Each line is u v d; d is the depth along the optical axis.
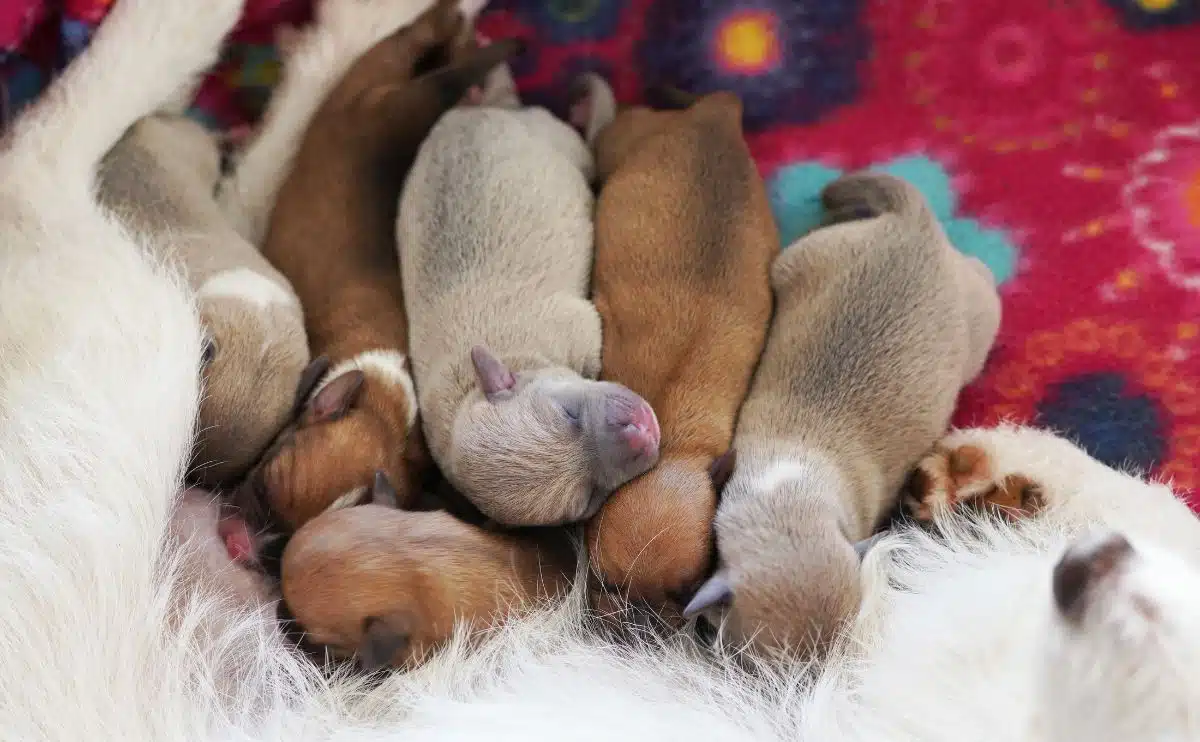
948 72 0.79
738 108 0.77
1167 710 0.56
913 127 0.79
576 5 0.80
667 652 0.64
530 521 0.70
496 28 0.80
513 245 0.74
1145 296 0.76
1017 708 0.60
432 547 0.67
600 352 0.74
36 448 0.63
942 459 0.71
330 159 0.76
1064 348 0.75
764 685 0.63
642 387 0.73
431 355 0.74
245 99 0.79
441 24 0.78
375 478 0.69
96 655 0.60
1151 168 0.77
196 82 0.76
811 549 0.67
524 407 0.71
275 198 0.77
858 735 0.60
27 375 0.64
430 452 0.74
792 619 0.66
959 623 0.62
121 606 0.61
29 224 0.68
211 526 0.67
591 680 0.62
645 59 0.80
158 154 0.74
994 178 0.78
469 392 0.72
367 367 0.73
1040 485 0.69
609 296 0.75
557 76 0.80
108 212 0.70
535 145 0.76
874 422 0.71
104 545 0.62
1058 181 0.78
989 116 0.79
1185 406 0.74
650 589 0.69
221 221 0.75
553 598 0.68
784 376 0.73
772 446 0.71
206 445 0.70
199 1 0.73
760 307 0.74
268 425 0.71
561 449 0.70
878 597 0.65
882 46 0.80
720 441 0.72
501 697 0.62
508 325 0.73
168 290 0.67
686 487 0.70
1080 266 0.76
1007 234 0.77
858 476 0.71
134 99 0.73
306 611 0.66
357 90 0.76
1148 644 0.56
